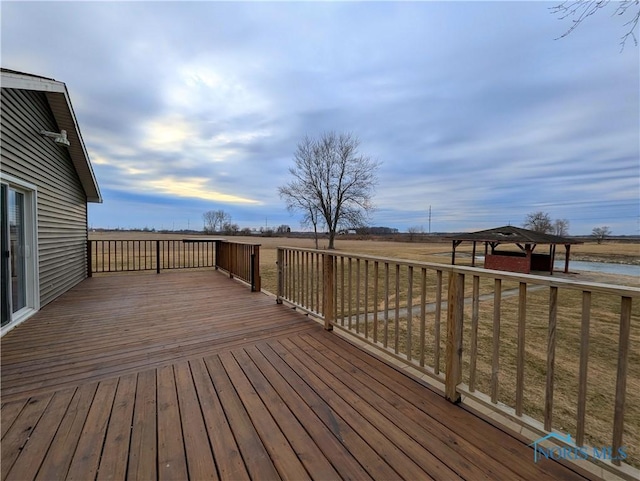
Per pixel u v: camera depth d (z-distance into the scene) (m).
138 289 5.66
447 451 1.48
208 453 1.46
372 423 1.70
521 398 1.59
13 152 3.70
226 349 2.78
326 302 3.29
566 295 8.03
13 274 3.81
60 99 4.78
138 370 2.35
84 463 1.38
